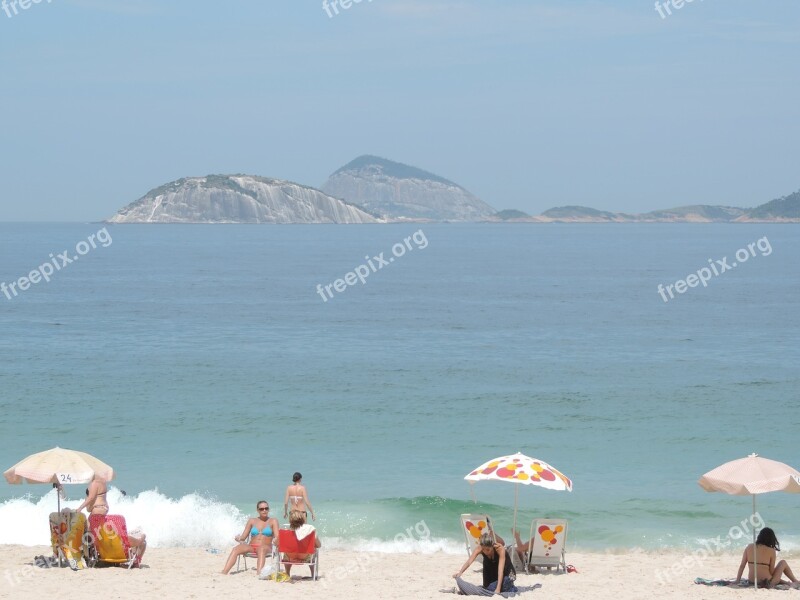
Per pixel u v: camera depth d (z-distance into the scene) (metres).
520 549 15.64
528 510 21.69
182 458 26.69
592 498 22.80
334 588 13.96
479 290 96.00
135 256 172.12
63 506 20.80
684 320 67.25
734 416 32.75
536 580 14.79
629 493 23.27
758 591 13.94
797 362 46.19
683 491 23.41
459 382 39.91
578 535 19.88
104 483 15.25
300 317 68.62
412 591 13.82
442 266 144.50
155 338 55.56
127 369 43.06
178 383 39.19
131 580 14.09
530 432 30.22
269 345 52.53
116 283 105.25
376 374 42.00
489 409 33.84
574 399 35.88
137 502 21.16
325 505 21.64
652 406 34.44
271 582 14.27
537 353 49.66
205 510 20.88
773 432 30.23
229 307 76.62
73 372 42.00
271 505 21.75
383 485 24.00
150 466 25.75
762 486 13.54
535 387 38.66
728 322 66.00
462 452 27.61
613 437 29.56
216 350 50.16
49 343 52.88
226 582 14.16
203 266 140.88
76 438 29.02
